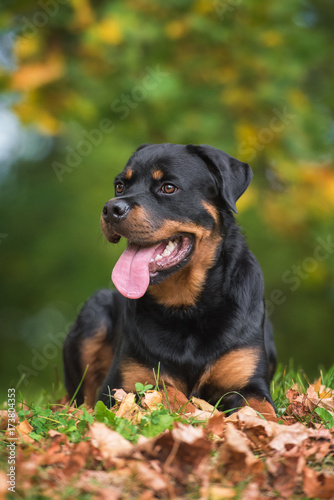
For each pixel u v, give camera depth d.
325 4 13.02
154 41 9.73
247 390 4.73
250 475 3.10
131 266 4.67
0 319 17.72
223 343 4.74
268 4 10.05
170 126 9.67
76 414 4.12
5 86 9.55
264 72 10.10
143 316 4.84
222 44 9.95
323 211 10.96
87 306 5.93
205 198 4.92
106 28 9.27
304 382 5.71
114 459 3.21
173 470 3.10
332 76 13.22
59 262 15.77
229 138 9.89
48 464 3.19
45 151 19.11
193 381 4.77
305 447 3.47
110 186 14.00
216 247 4.91
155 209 4.70
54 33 9.95
